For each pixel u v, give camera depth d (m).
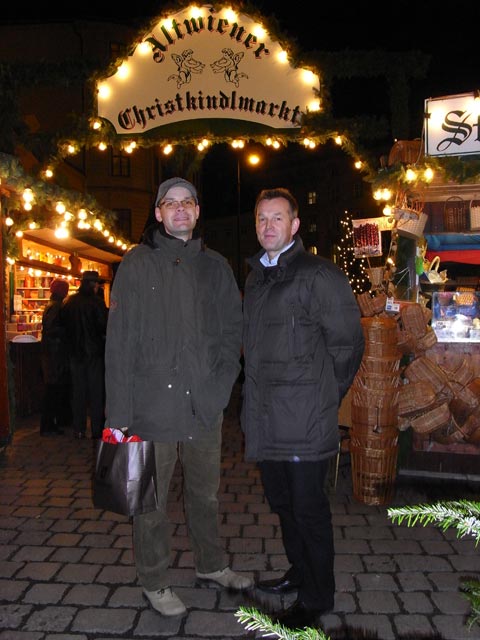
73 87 6.34
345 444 4.81
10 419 5.82
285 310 2.67
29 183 5.83
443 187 4.90
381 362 4.24
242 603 2.89
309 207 50.12
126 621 2.74
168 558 2.86
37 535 3.75
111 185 22.11
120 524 3.93
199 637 2.61
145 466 2.66
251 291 2.87
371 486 4.30
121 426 2.63
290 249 2.77
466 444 4.84
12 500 4.41
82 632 2.65
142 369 2.71
